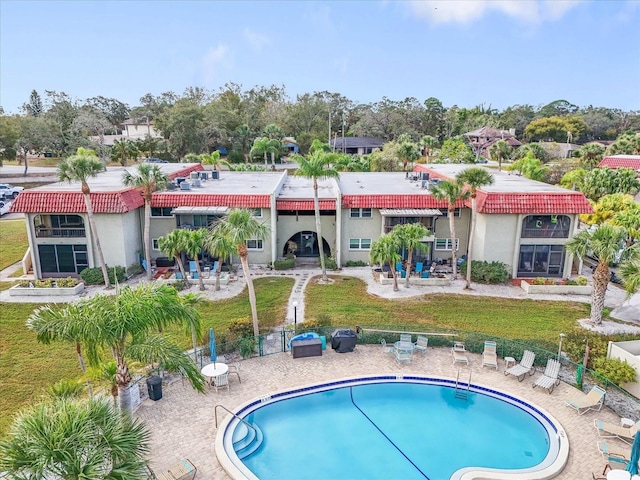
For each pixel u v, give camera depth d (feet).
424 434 60.08
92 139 331.16
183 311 52.31
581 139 467.52
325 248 133.49
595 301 90.48
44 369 75.46
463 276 119.44
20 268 127.13
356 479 51.98
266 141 280.31
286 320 92.02
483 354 75.05
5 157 276.21
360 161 243.40
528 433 60.18
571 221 115.34
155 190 116.37
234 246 79.41
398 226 111.24
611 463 51.42
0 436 57.88
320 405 66.44
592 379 70.69
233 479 49.29
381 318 92.94
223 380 66.64
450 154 296.51
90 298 50.55
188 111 323.98
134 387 63.57
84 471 31.48
